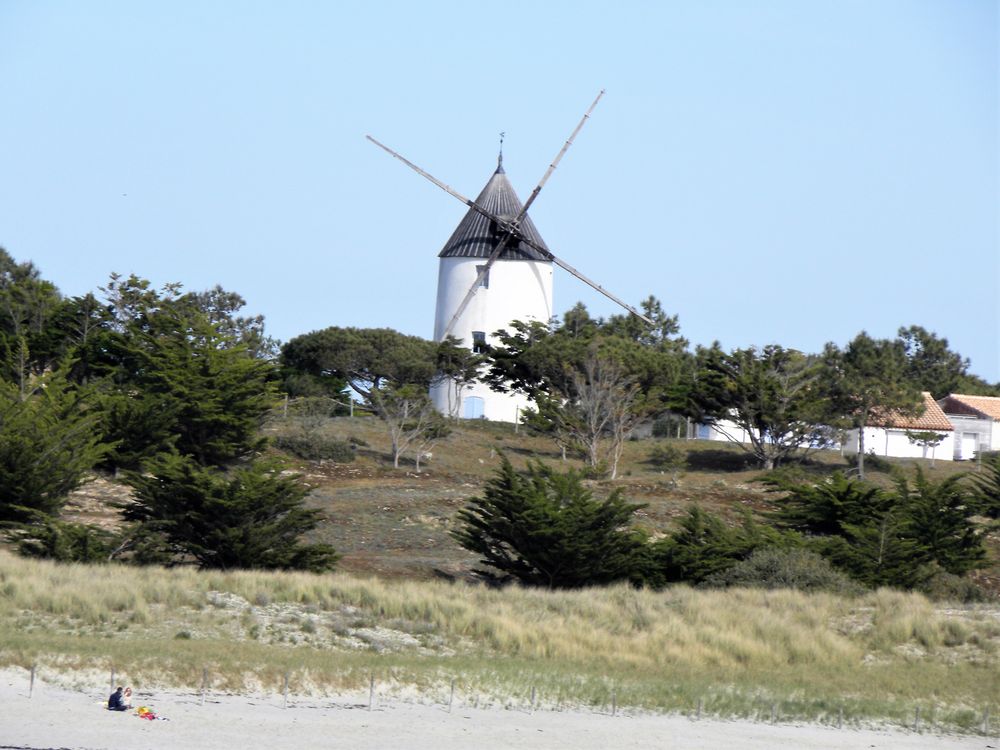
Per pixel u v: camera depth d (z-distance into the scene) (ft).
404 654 469.98
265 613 510.99
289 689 399.85
